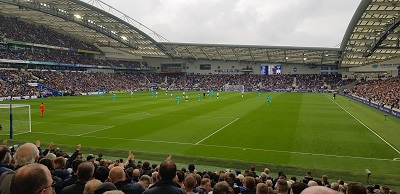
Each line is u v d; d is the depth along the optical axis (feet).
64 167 27.25
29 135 83.05
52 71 268.00
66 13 230.89
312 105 167.73
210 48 307.78
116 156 63.98
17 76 226.17
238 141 77.00
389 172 53.93
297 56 307.78
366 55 227.61
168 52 344.08
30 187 8.75
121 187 19.22
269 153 66.23
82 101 181.06
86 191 14.14
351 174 52.42
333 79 334.03
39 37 261.65
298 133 87.15
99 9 221.46
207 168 56.34
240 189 27.78
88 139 78.59
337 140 78.69
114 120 107.55
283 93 287.48
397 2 138.51
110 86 296.10
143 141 76.59
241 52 313.32
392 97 167.94
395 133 88.38
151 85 353.31
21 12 232.53
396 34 184.24
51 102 173.68
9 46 240.73
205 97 221.05
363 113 135.23
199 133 86.07
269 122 105.40
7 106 88.28
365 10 151.53
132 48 328.70
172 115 120.37
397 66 242.17
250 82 354.74
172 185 15.31
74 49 291.58
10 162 21.01
